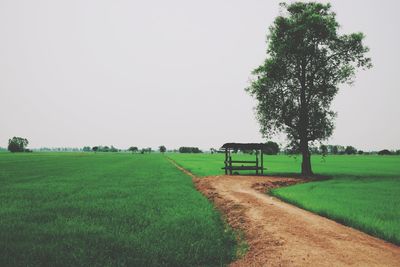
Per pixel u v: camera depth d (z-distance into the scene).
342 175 39.12
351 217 13.29
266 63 38.59
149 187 25.50
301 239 10.07
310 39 37.22
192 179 34.00
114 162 75.19
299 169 52.66
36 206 16.52
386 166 62.62
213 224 12.73
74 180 31.12
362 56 37.78
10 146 199.75
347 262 8.02
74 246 9.65
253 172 44.44
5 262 8.35
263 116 40.03
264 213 14.16
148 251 9.30
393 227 11.45
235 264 8.80
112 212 14.95
